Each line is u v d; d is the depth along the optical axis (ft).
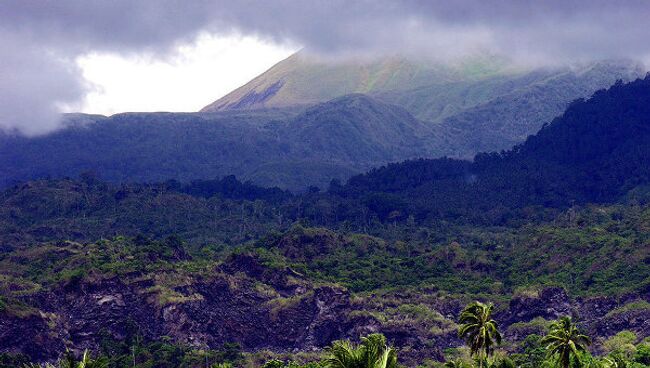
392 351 533.55
